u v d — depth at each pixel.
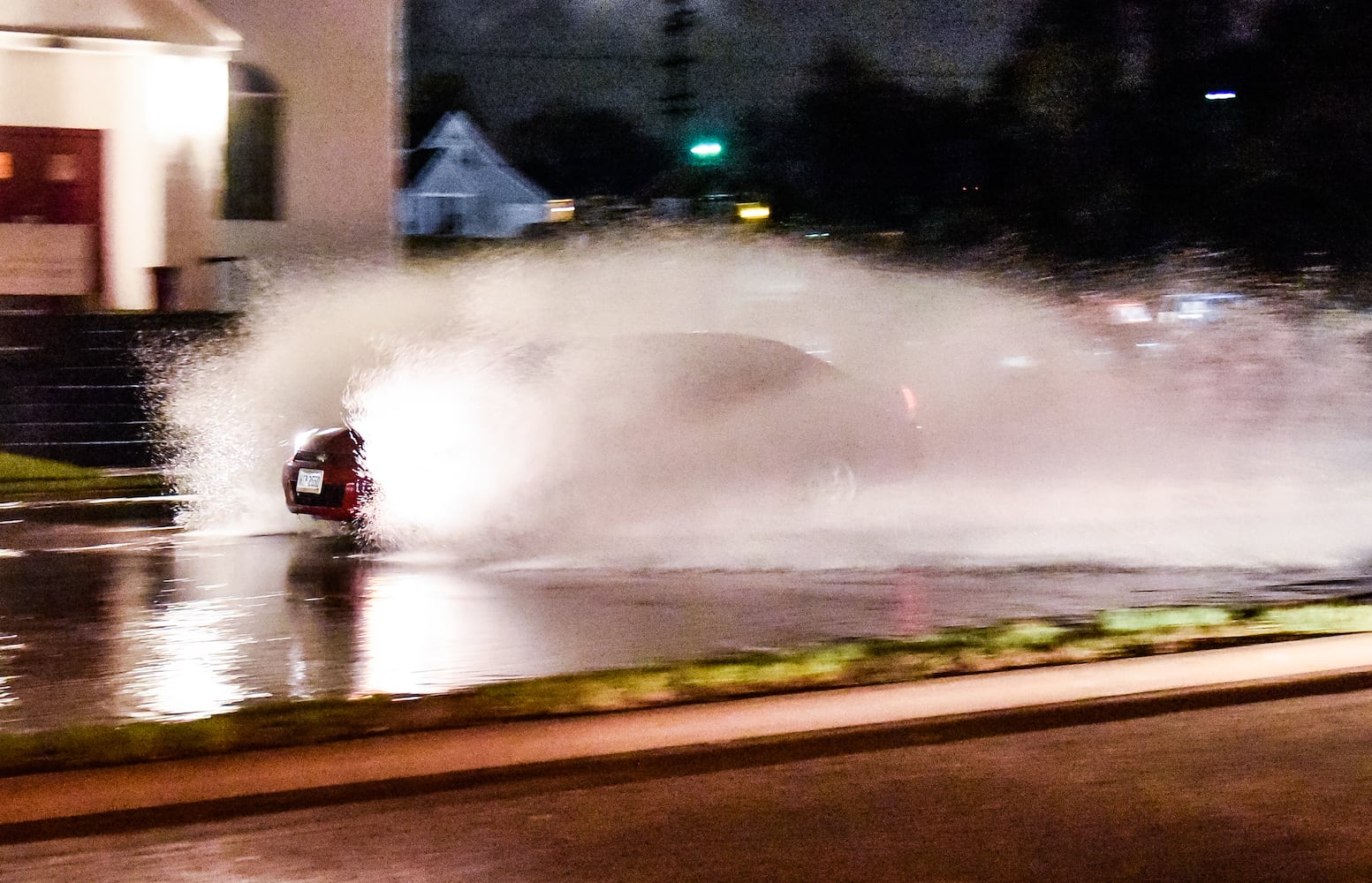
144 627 8.88
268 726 6.50
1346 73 30.53
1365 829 5.62
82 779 5.96
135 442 17.70
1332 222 30.97
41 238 20.89
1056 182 33.28
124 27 20.61
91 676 7.66
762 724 6.78
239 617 9.16
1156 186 32.72
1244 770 6.27
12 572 10.89
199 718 6.74
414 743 6.39
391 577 10.59
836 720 6.89
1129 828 5.62
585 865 5.27
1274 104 31.31
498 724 6.66
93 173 21.08
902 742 6.64
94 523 13.55
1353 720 6.98
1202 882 5.13
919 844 5.46
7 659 8.05
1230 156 31.84
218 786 5.97
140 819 5.69
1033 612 9.14
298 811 5.78
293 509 12.00
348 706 6.79
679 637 8.50
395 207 22.64
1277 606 9.09
